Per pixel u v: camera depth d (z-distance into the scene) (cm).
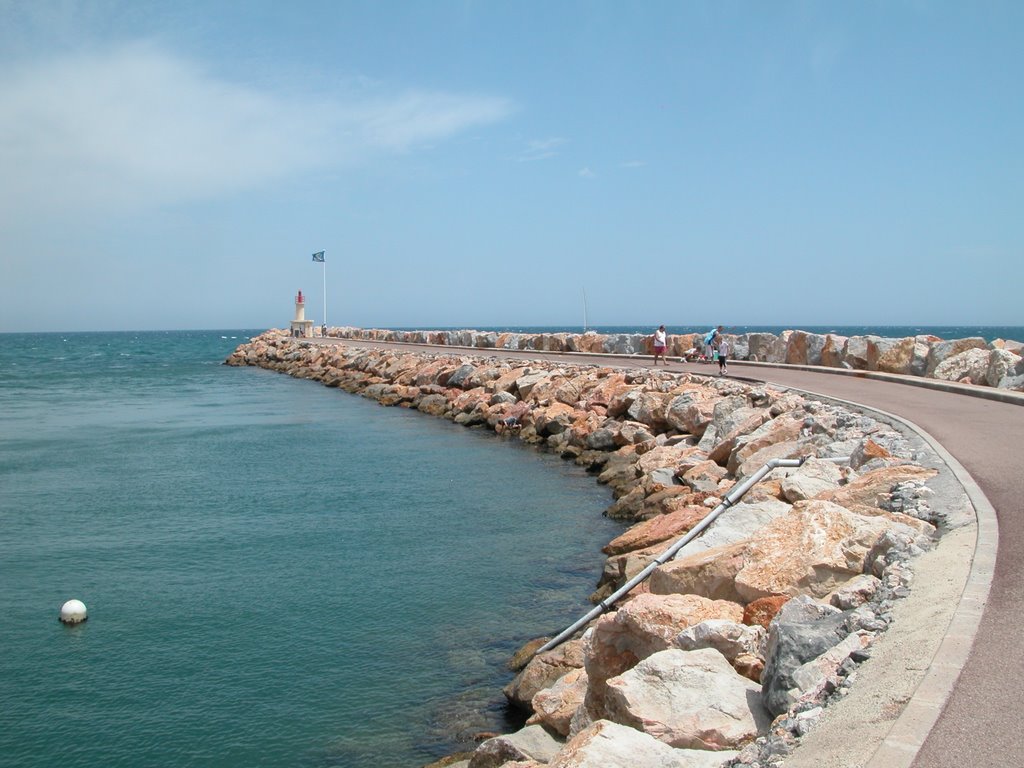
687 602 746
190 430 3102
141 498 1958
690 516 1314
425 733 911
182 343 14800
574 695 804
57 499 1952
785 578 773
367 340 6956
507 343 4772
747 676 647
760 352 3086
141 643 1138
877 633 580
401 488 2034
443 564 1445
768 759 470
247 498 1950
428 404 3553
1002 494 894
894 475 994
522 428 2814
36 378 5838
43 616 1231
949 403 1703
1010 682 476
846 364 2600
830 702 511
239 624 1199
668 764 512
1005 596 599
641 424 2278
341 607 1258
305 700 985
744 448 1627
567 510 1778
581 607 1227
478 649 1109
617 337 3956
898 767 407
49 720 944
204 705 976
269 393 4572
